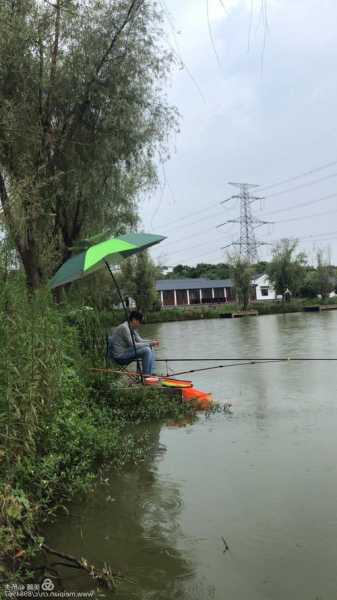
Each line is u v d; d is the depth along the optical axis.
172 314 41.84
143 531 3.66
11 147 8.73
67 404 5.13
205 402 7.58
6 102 8.30
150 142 11.08
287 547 3.34
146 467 4.95
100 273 12.15
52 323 4.58
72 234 11.11
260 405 7.36
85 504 4.16
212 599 2.86
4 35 8.49
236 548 3.36
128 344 8.23
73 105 9.80
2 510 3.14
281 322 29.47
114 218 12.54
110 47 9.45
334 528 3.53
